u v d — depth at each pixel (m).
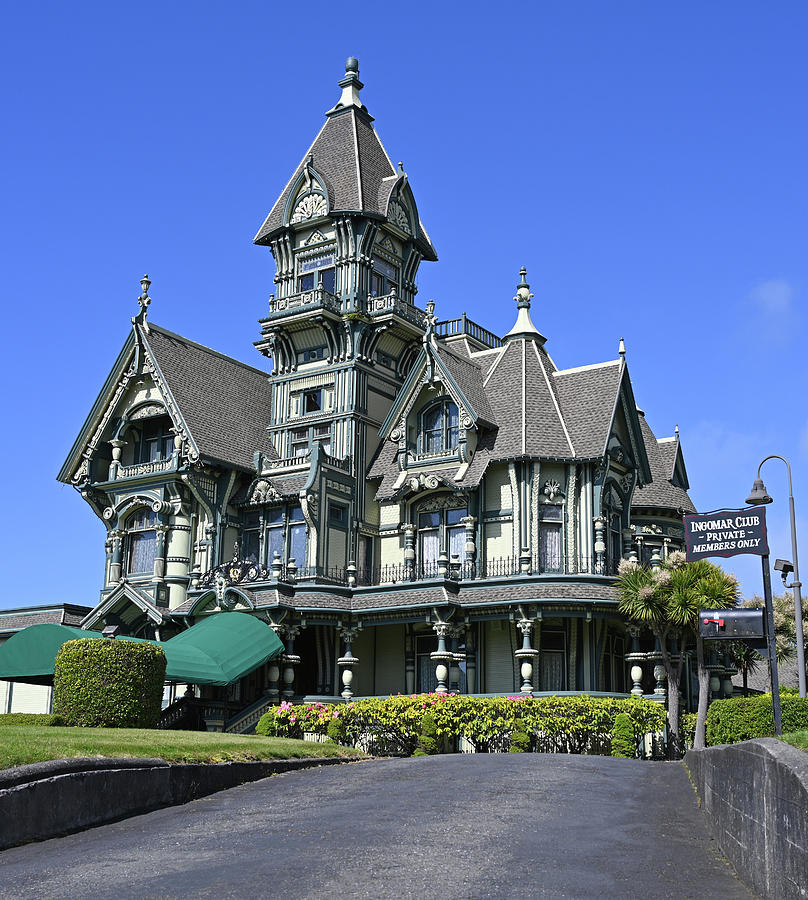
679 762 29.86
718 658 48.41
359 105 58.00
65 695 31.81
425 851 15.66
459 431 49.03
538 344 52.47
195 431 51.09
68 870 15.13
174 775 22.11
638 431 50.28
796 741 18.22
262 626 43.81
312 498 48.66
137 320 53.47
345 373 52.62
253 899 12.93
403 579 49.72
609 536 48.28
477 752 37.03
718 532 24.19
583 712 38.06
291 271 55.47
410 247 56.91
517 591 44.56
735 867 14.25
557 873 14.13
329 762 29.25
